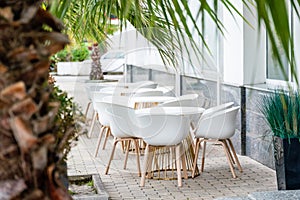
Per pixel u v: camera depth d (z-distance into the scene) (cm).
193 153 582
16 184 81
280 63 62
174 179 558
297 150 470
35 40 84
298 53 463
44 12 88
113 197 493
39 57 82
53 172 84
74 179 516
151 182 549
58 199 83
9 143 82
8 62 81
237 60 663
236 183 538
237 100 666
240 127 666
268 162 603
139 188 525
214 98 693
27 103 80
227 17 678
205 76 517
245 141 667
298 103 452
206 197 487
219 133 554
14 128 80
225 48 694
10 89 79
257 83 644
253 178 557
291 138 467
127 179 561
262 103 591
